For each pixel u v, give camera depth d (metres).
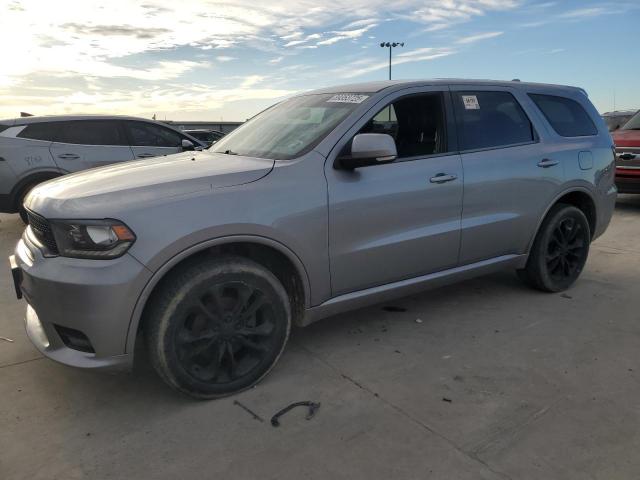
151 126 8.30
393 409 2.75
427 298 4.41
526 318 3.96
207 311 2.74
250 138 3.72
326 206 3.05
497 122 4.02
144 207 2.56
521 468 2.28
